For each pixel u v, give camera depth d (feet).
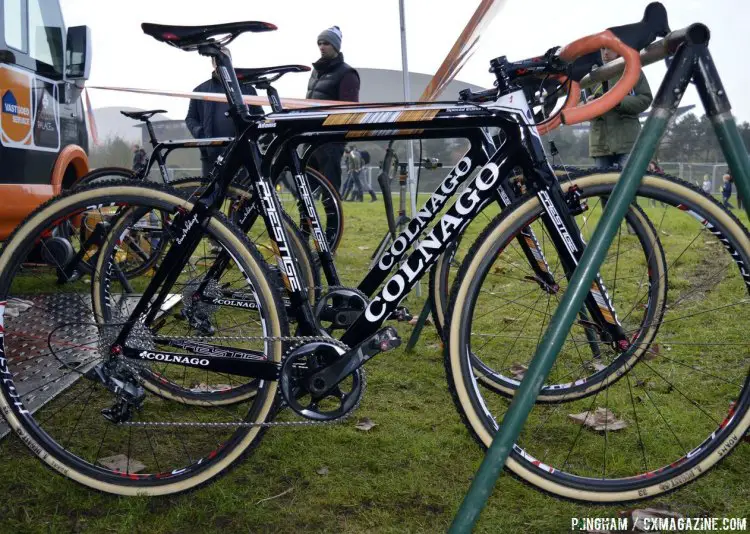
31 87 13.91
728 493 6.82
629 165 5.18
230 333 10.09
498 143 7.63
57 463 6.56
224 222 6.54
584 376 9.66
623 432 8.22
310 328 6.81
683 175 56.75
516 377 9.61
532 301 14.02
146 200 6.57
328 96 18.43
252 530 6.22
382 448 7.79
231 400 8.34
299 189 8.45
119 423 6.81
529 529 6.31
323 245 8.51
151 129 14.20
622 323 9.09
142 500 6.51
